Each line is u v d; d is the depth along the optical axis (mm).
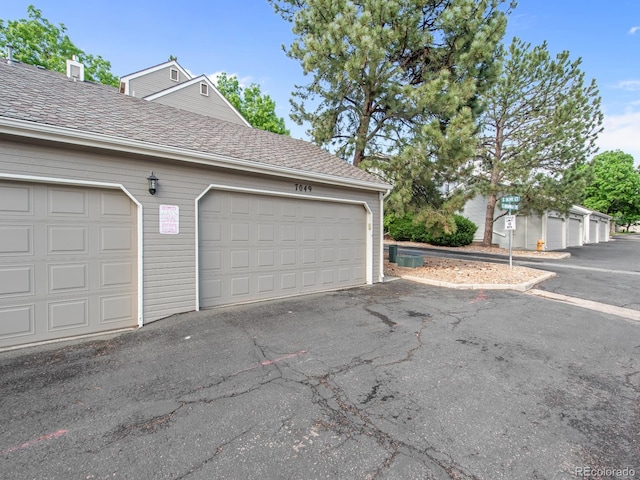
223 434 2377
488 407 2789
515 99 15359
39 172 4148
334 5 9414
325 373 3367
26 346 4074
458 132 8844
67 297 4418
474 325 5027
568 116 14422
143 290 4930
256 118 24922
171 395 2912
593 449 2279
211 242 5762
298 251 6996
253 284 6316
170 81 15688
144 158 4926
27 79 5809
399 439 2346
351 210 8016
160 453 2176
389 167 10000
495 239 20562
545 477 2010
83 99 5820
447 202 10695
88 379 3205
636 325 5199
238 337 4371
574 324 5180
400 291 7469
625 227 46406
